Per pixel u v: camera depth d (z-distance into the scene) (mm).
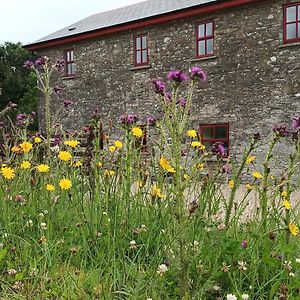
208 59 12227
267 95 11203
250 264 2469
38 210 3201
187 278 2115
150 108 13492
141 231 2873
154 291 2133
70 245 2770
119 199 3162
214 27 12094
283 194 2924
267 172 2818
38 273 2438
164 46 13133
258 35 11328
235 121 11734
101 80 14836
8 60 33031
